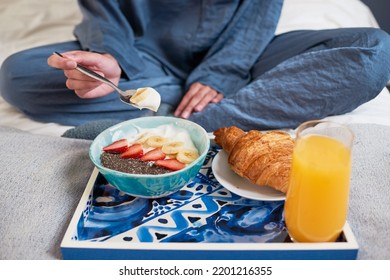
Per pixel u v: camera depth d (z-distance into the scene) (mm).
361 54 803
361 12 1451
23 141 757
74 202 629
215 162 689
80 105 961
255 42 1065
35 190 632
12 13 1437
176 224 578
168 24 1108
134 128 697
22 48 1342
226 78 1034
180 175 580
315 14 1416
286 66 862
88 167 701
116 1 1079
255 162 607
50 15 1463
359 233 560
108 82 735
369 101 950
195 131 676
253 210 601
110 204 622
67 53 810
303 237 518
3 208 601
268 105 848
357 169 667
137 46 1132
